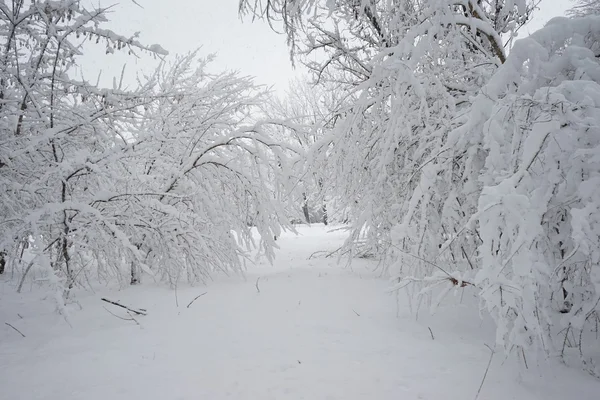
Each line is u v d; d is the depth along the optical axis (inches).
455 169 218.5
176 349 155.1
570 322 125.3
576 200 127.8
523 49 160.4
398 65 212.1
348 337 165.0
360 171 271.6
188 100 329.7
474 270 190.4
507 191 121.6
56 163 220.2
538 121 128.0
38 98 251.1
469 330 170.6
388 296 230.2
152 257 305.1
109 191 252.2
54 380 128.4
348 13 290.2
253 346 156.9
